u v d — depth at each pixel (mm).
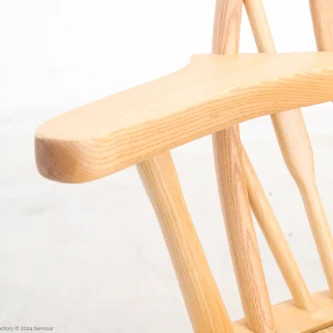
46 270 2848
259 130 4379
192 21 4637
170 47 4691
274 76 854
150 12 4648
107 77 4781
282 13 4277
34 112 4723
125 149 745
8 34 4652
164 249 3021
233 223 1057
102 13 4672
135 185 3801
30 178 3896
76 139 720
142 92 828
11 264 2908
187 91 818
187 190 3598
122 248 3039
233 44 1102
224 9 1103
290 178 3633
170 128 773
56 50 4719
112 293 2654
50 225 3301
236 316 2404
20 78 4730
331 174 3520
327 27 1160
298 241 2912
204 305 963
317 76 884
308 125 4215
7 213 3453
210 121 804
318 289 2516
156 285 2707
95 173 729
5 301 2605
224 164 1048
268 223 1142
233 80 847
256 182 1130
